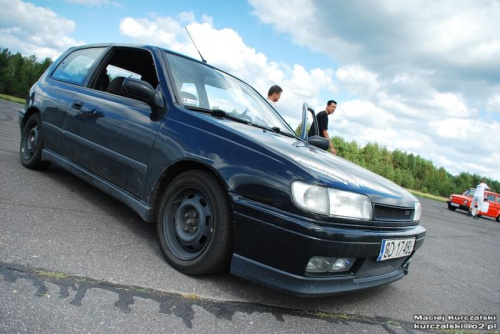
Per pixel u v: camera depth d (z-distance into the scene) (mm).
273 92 5402
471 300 3068
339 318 2121
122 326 1540
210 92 2908
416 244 2484
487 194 19938
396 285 3049
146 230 2848
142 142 2541
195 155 2219
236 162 2074
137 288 1890
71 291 1723
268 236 1909
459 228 9453
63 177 3867
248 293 2121
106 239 2484
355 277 2105
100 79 3279
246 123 2768
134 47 3133
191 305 1847
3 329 1354
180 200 2350
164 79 2676
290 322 1924
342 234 1875
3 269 1778
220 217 2072
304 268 1862
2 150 4613
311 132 6141
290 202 1879
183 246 2285
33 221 2504
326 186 1908
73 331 1437
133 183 2588
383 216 2164
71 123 3244
